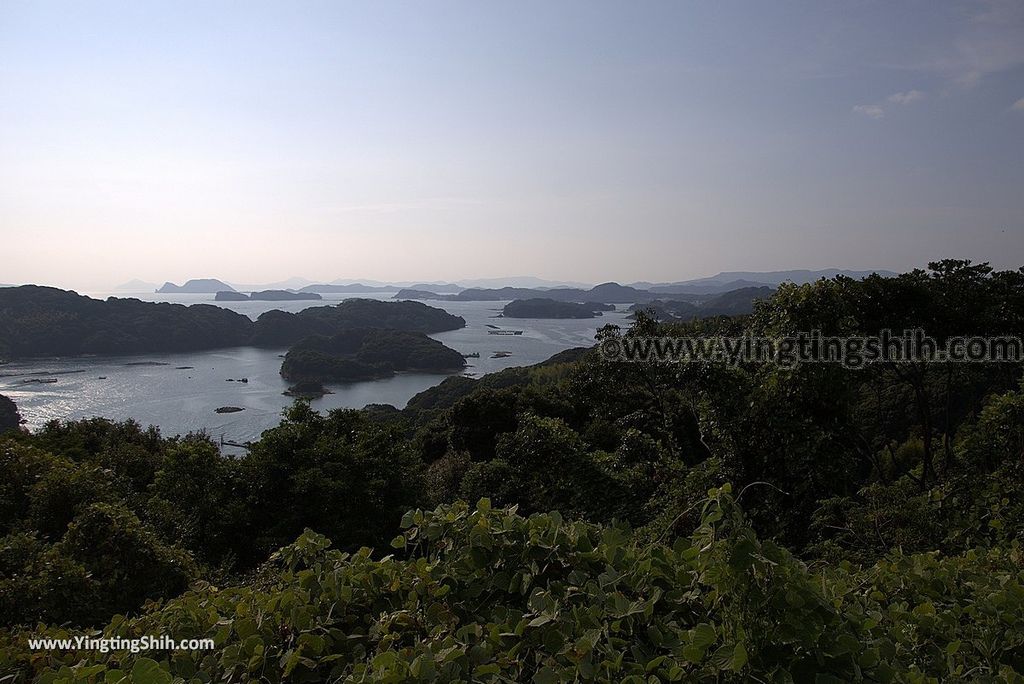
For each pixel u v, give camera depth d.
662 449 10.89
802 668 2.08
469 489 13.23
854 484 9.69
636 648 2.20
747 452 8.88
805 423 8.57
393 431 16.19
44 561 6.91
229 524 12.20
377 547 12.83
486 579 2.69
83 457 16.64
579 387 12.04
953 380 10.54
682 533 6.94
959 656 2.78
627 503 9.90
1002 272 9.90
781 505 8.67
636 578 2.52
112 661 2.57
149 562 7.88
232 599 2.93
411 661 2.20
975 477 7.35
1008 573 3.57
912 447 13.24
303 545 3.15
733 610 2.11
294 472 13.16
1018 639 2.77
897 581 3.52
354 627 2.62
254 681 2.27
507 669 2.26
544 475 11.34
